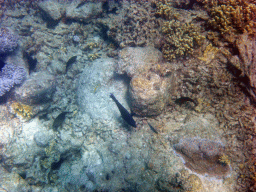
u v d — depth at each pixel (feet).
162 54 3.99
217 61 3.66
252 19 3.59
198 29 3.85
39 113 4.53
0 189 4.04
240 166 3.36
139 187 3.46
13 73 4.14
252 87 3.37
